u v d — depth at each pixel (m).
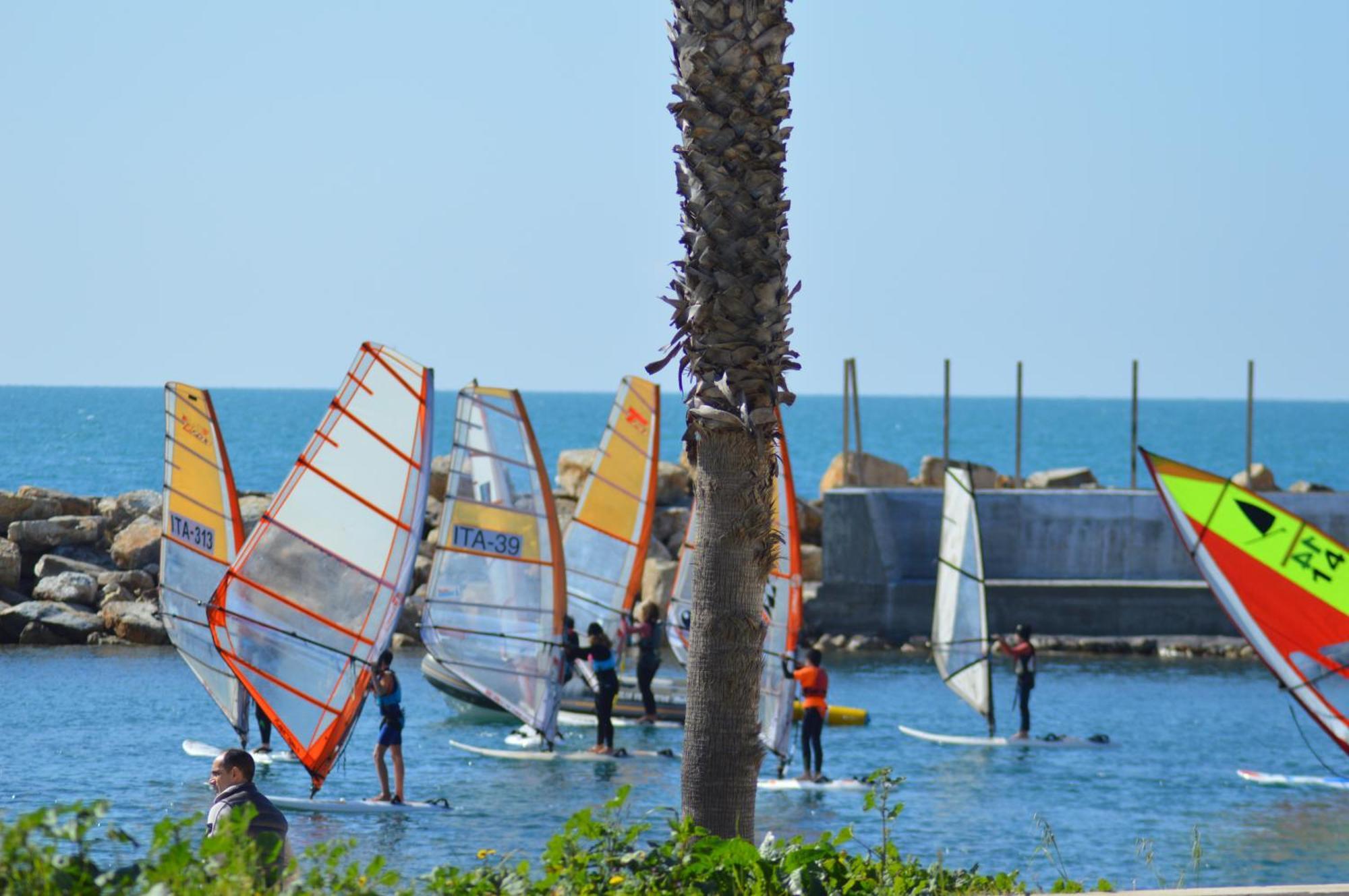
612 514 120.62
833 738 108.94
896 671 140.50
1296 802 87.44
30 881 29.62
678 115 45.09
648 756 98.06
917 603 157.00
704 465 45.06
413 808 79.50
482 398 99.12
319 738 81.06
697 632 44.97
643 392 120.50
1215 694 129.62
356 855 67.44
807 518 178.00
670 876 38.44
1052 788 90.62
